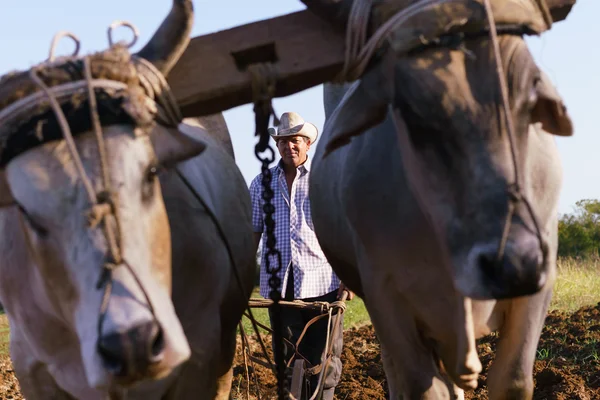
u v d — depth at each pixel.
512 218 3.41
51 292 3.52
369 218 4.52
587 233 28.09
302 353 6.49
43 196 3.24
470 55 3.52
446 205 3.60
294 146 6.57
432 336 4.63
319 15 3.86
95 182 3.22
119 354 3.00
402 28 3.61
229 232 5.02
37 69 3.45
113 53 3.52
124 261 3.18
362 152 4.63
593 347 7.98
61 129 3.30
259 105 3.87
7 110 3.40
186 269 4.32
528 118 3.57
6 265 3.87
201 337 4.48
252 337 10.67
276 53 3.87
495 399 4.53
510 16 3.59
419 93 3.55
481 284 3.45
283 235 6.57
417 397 4.63
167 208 4.25
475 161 3.46
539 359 7.88
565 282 13.44
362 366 8.39
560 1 3.87
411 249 4.36
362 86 3.96
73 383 4.03
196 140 3.73
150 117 3.41
